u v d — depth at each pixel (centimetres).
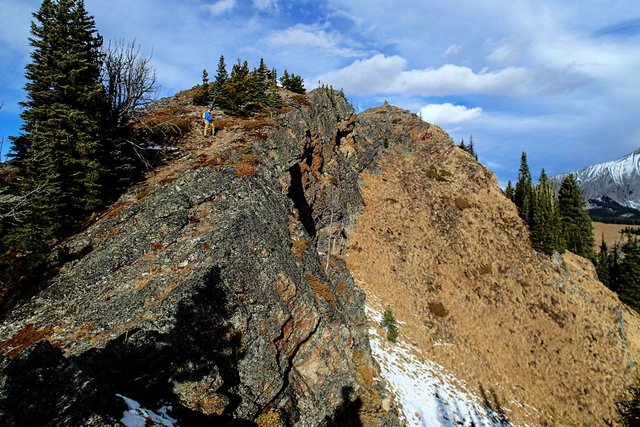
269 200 2331
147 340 1188
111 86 2575
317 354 1866
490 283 4838
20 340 1334
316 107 4634
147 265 1628
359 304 3288
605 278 6900
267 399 1502
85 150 2045
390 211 5616
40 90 2119
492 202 6475
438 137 7856
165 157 2734
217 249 1658
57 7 2156
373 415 2009
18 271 1695
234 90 3769
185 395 1177
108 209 2125
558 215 6812
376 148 6912
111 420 780
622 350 4431
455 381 3350
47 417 757
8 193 1961
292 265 2006
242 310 1525
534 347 4141
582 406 3662
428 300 4344
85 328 1335
